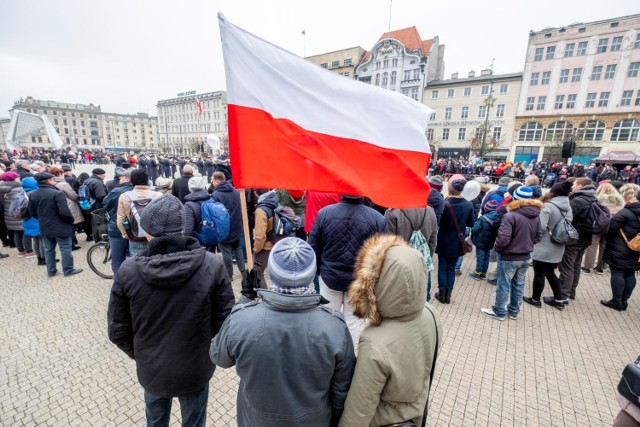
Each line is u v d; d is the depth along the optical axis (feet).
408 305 4.08
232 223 14.53
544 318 13.21
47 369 9.37
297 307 3.98
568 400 8.78
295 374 3.93
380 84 144.36
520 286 12.67
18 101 300.61
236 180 6.15
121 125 352.69
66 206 15.31
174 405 8.16
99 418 7.77
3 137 282.77
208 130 263.08
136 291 5.08
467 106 128.77
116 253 14.01
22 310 12.59
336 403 4.28
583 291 16.19
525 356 10.66
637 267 13.34
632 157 76.02
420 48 134.00
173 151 286.05
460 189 13.32
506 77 119.85
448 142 134.41
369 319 4.29
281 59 6.77
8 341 10.61
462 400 8.67
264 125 6.52
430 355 4.50
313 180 6.73
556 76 112.37
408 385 4.17
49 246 15.51
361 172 7.11
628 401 4.37
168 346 5.31
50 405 8.11
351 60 151.53
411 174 7.42
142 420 7.75
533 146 118.83
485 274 18.02
